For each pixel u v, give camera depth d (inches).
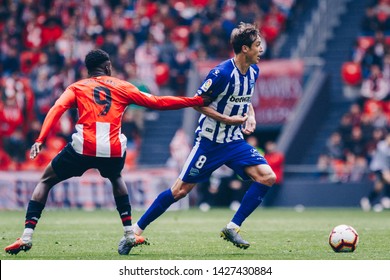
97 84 1208.2
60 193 2999.5
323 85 3366.1
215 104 1273.4
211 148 1282.0
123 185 1232.8
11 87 3319.4
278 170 3053.6
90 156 1196.5
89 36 3614.7
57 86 3405.5
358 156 3070.9
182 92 3486.7
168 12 3693.4
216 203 3065.9
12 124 3302.2
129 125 3319.4
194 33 3612.2
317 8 3747.5
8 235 1656.0
